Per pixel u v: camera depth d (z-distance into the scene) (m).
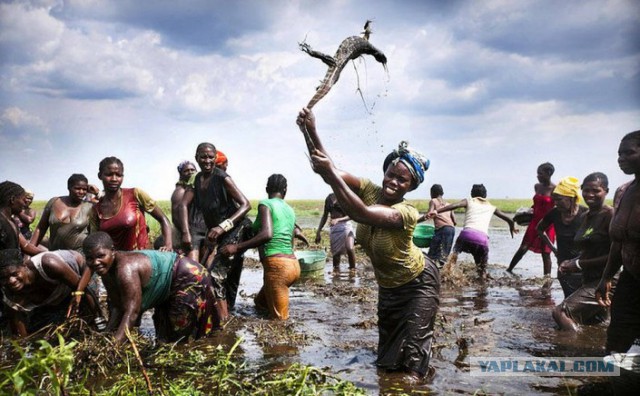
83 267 6.31
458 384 4.91
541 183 11.07
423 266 5.14
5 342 5.82
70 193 7.19
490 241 17.70
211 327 6.34
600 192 6.66
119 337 5.29
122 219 6.92
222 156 8.93
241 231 7.61
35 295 6.15
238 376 5.02
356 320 7.28
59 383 3.38
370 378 5.01
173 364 5.30
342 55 4.75
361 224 5.25
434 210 11.71
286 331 6.58
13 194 6.59
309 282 10.05
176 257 6.02
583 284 6.85
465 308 8.00
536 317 7.40
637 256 5.21
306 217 27.48
